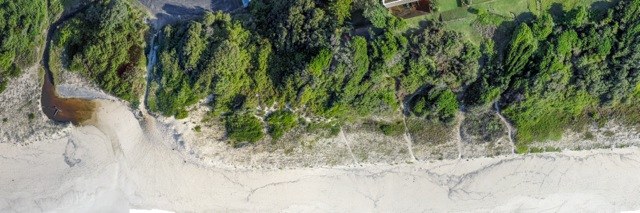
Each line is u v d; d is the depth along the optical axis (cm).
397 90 2903
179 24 2980
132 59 2998
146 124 3153
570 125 3031
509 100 2858
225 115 3036
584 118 3008
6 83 3161
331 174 3219
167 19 3034
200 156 3156
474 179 3200
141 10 3038
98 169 3238
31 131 3206
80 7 3075
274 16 2875
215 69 2836
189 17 3028
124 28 2984
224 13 2958
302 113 2989
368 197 3219
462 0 2770
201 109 3028
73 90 3127
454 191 3209
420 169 3209
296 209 3216
